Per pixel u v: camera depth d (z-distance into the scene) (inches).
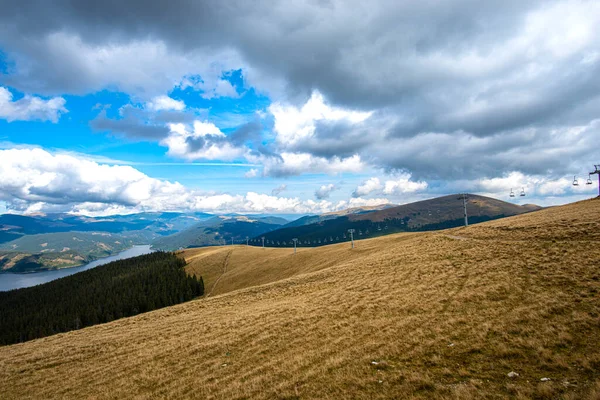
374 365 579.5
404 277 1283.2
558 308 665.0
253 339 879.7
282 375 614.2
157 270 6274.6
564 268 940.0
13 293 7706.7
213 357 804.0
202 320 1293.1
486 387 442.9
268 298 1558.8
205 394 601.9
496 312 722.8
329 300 1161.4
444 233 2498.8
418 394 456.8
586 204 2203.5
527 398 398.9
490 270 1114.1
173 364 805.9
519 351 526.3
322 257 3235.7
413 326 738.2
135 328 1370.6
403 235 3425.2
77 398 695.1
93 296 5767.7
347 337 754.2
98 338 1250.6
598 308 619.2
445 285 1041.5
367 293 1149.7
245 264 4960.6
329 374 575.5
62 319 4980.3
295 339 817.5
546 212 2327.8
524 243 1432.1
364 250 2854.3
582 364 450.0
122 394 674.2
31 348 1237.7
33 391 776.9
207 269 5433.1
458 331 656.4
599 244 1116.5
